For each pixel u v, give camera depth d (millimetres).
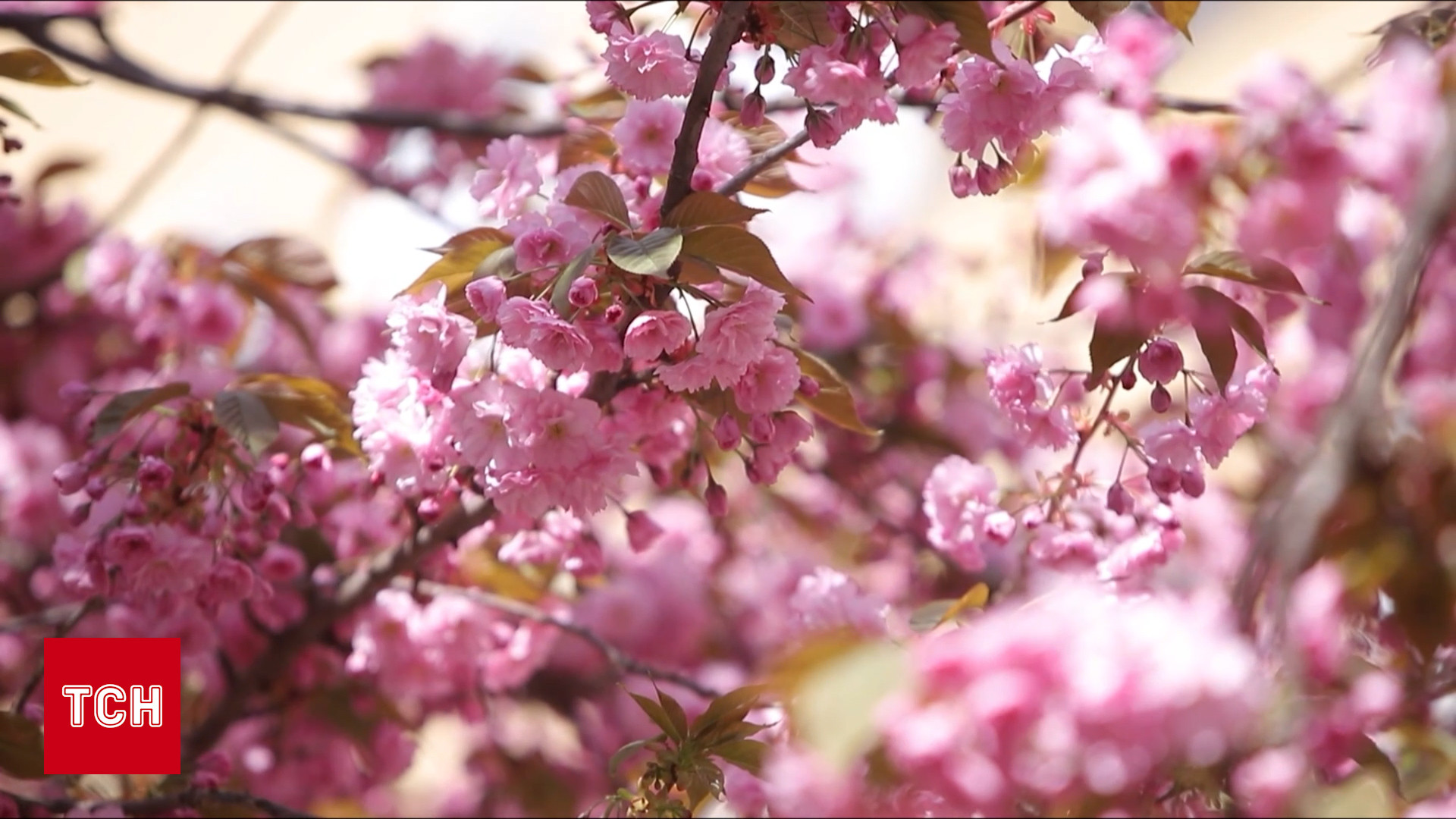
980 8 3695
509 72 4375
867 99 3713
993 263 5465
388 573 3990
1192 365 4266
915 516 4609
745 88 3863
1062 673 3514
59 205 4633
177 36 7371
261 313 4625
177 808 3887
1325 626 3680
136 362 4426
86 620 4141
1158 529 3828
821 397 3805
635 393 3773
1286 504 3672
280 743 4203
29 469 4285
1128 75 3947
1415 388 3793
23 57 3877
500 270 3711
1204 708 3504
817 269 4945
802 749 3615
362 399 3770
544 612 4098
